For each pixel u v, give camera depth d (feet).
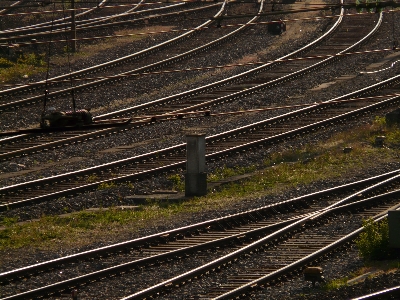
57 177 284.41
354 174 293.02
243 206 257.14
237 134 338.54
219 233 232.73
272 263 205.98
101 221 249.96
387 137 335.88
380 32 515.50
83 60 451.94
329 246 213.46
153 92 404.77
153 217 252.42
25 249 224.12
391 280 178.09
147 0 578.25
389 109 375.04
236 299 181.47
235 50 479.41
